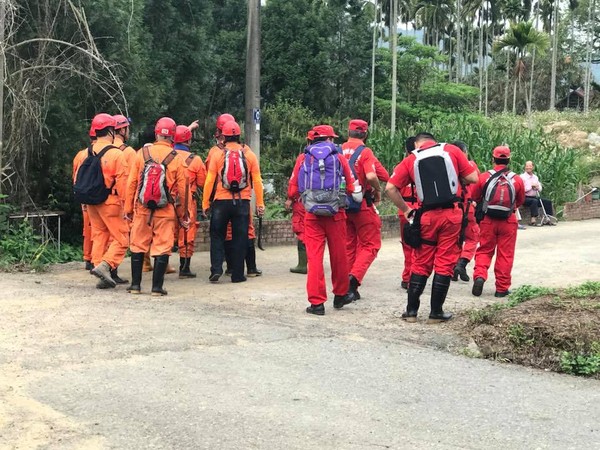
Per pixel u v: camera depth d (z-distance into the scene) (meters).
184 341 6.00
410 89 39.69
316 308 7.38
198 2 21.78
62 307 7.19
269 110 24.00
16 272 9.45
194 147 21.52
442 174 6.84
